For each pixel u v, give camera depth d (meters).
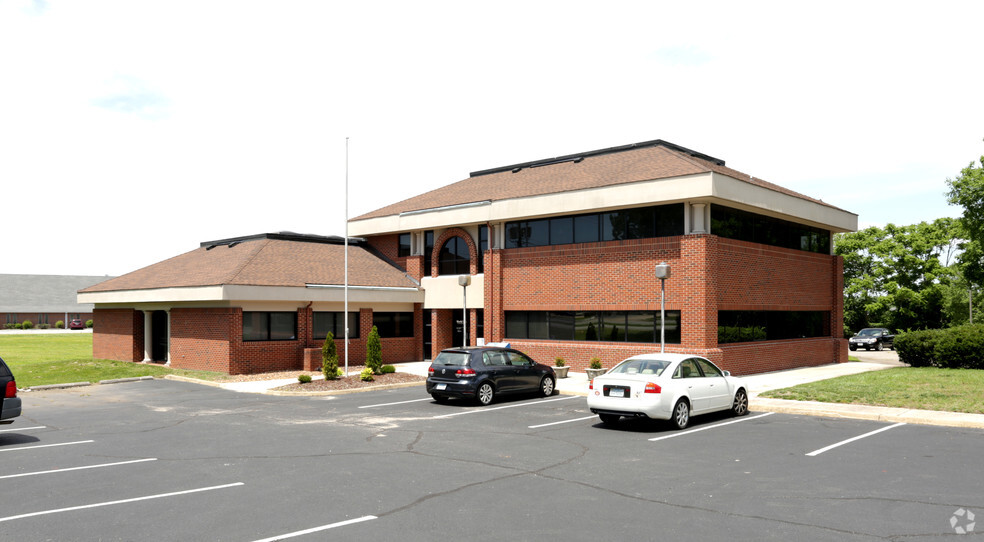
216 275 27.38
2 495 9.21
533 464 10.97
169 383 24.77
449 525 7.75
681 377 14.59
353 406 18.44
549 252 27.83
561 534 7.41
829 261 32.44
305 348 27.92
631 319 25.33
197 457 11.69
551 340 27.77
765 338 27.20
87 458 11.68
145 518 8.09
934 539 7.23
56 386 23.47
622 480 9.85
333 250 34.00
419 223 32.25
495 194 30.34
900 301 51.75
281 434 14.01
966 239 49.56
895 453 11.71
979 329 24.86
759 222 27.03
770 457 11.42
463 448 12.37
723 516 8.06
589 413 16.80
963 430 14.03
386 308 32.00
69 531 7.62
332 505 8.59
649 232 24.98
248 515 8.19
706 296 23.03
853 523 7.78
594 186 25.73
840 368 28.52
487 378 18.41
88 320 92.44
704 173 22.64
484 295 29.95
